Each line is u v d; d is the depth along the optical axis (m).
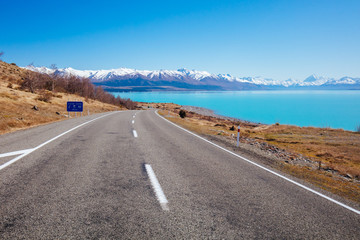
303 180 5.66
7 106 20.33
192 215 3.26
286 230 3.03
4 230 2.65
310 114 152.12
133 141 9.33
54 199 3.54
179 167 5.80
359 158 14.64
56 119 20.16
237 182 4.92
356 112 175.38
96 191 3.94
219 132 16.73
